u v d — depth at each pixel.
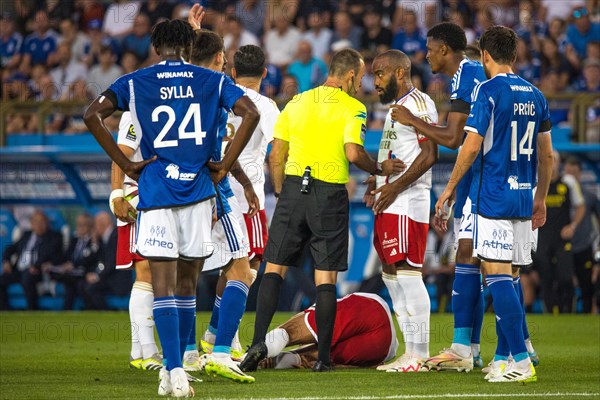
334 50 60.22
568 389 20.05
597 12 61.56
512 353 21.66
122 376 23.14
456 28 25.20
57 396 19.09
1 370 24.80
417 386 20.56
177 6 64.31
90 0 67.69
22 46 67.25
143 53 63.91
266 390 19.78
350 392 19.41
